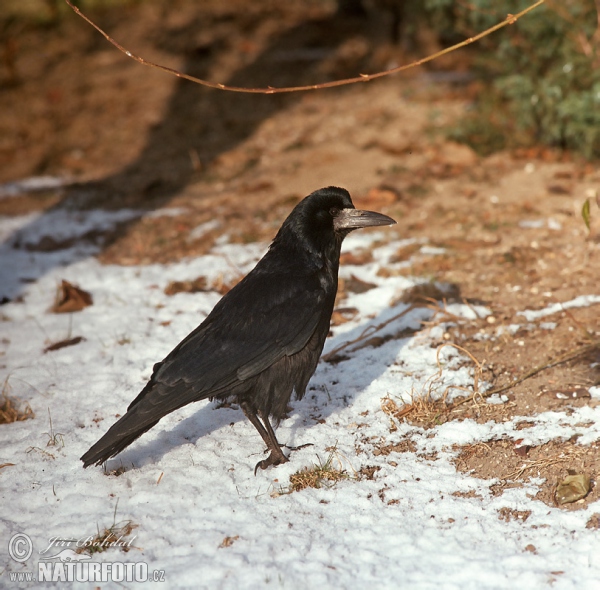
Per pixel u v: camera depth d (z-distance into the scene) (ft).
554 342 32.86
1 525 24.40
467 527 23.11
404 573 21.36
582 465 25.26
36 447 28.37
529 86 51.24
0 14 92.12
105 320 39.04
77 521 24.26
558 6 48.52
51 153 66.13
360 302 38.29
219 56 80.69
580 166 50.44
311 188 53.01
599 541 21.98
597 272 38.27
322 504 24.58
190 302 40.09
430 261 41.39
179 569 21.91
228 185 56.54
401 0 75.46
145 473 26.53
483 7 50.39
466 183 50.65
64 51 85.40
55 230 52.21
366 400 30.09
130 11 95.40
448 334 34.37
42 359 35.50
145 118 70.44
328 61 76.79
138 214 53.62
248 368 26.48
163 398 25.32
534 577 20.74
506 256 40.70
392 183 51.80
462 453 26.73
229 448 27.91
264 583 21.20
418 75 71.67
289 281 27.68
